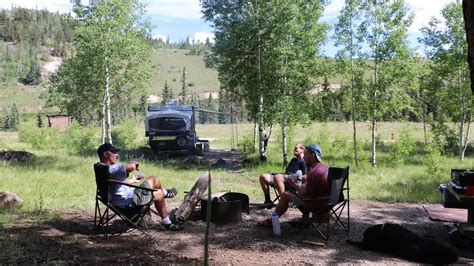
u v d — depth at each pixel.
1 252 4.88
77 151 25.09
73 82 21.69
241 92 21.52
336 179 6.21
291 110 18.88
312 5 18.83
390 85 19.22
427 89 23.17
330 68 19.34
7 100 177.88
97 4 20.50
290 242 6.09
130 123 31.80
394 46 18.52
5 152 16.89
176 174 14.38
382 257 5.46
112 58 20.67
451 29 20.67
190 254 5.44
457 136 25.00
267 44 18.56
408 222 7.43
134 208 6.23
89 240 5.83
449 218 6.23
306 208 6.26
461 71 21.48
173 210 7.12
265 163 19.05
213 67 23.36
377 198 9.99
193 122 22.97
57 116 46.50
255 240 6.15
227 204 7.00
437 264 5.18
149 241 5.94
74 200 8.59
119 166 6.14
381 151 27.61
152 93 167.38
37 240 5.55
